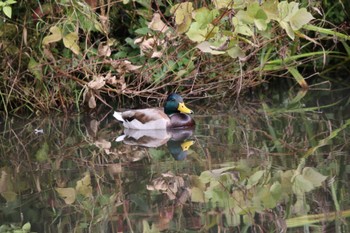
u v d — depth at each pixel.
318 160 11.54
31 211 9.90
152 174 11.26
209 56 15.43
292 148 12.36
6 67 15.30
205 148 12.68
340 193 9.90
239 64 15.38
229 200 9.90
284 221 8.97
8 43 15.24
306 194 9.94
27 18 15.14
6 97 15.45
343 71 17.59
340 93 16.12
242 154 12.16
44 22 14.75
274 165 11.41
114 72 15.66
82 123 14.86
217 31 12.23
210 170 11.33
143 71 15.34
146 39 14.73
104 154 12.59
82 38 15.82
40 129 14.48
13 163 12.29
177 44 14.96
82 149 12.98
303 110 15.02
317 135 13.11
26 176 11.49
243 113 15.04
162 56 15.23
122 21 16.30
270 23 14.93
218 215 9.32
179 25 12.62
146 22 15.02
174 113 14.31
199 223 9.07
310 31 17.05
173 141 13.32
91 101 14.84
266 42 14.81
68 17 14.27
